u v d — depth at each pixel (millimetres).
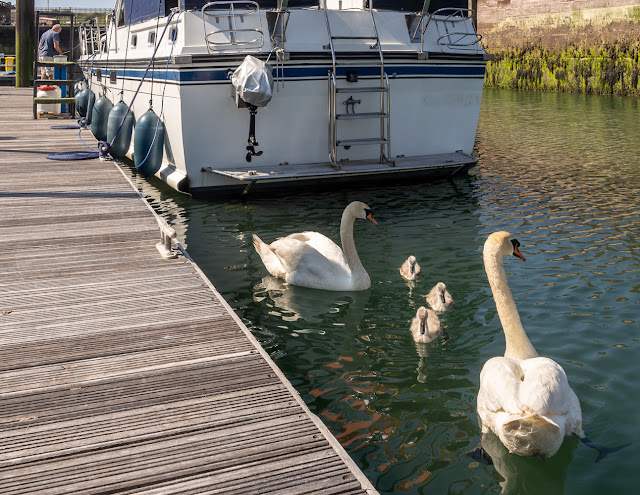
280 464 3674
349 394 5148
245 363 4887
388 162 12703
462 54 13578
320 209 11250
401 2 13289
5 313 5816
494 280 4906
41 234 8242
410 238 9492
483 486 3992
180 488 3475
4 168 12445
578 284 7410
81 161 13367
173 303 6082
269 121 12133
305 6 12586
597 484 4012
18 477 3553
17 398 4375
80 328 5504
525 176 13633
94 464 3670
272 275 8055
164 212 11070
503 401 4070
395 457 4289
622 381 5238
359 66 12570
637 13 29219
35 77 21078
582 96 30500
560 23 32625
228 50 11688
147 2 13547
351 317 6770
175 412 4207
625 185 12492
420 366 5645
